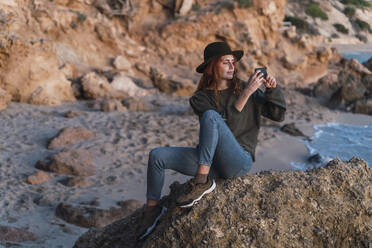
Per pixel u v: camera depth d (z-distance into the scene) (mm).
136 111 13555
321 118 13766
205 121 2723
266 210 2809
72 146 9312
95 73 16203
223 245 2695
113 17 21906
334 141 11000
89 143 9586
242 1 23594
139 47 21688
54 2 19031
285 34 26422
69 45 18219
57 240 5219
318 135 11562
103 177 7816
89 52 18734
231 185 2945
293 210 2832
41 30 17578
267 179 3029
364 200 2967
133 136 10344
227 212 2799
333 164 3154
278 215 2781
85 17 19125
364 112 14875
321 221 2844
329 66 28891
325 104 16281
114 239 3572
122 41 21031
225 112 2955
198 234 2754
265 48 24609
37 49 13414
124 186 7453
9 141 9352
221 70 2955
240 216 2783
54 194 6828
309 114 14195
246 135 2979
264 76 2852
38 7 17547
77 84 15094
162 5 23578
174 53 22422
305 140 10984
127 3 22078
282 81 22094
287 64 24734
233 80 3002
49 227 5625
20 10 16984
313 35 56188
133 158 8922
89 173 7918
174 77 17531
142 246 2967
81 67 17688
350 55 45438
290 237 2729
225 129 2752
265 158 9375
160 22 23094
